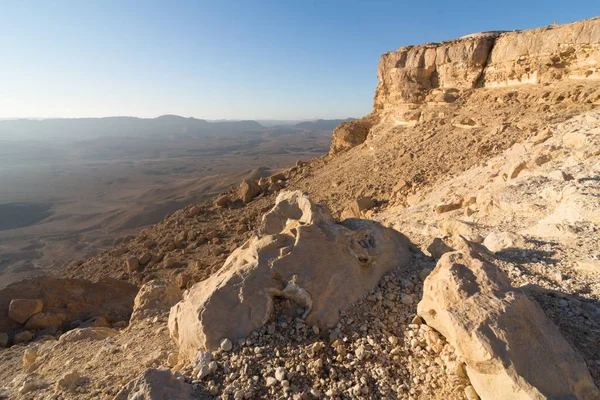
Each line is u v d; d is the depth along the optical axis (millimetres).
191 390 4164
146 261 22641
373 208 19172
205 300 5047
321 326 4965
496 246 7371
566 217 8094
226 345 4633
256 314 4941
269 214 6555
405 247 6949
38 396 5062
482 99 25188
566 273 5719
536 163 12719
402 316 5148
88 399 4594
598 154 11039
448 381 4070
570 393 3268
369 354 4539
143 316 8898
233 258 6426
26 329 11898
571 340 4117
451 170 18922
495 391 3471
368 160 26828
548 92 20844
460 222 9555
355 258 5777
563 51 21625
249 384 4164
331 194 23891
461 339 3678
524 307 3861
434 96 28844
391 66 32688
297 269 5352
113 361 6047
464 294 4062
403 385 4176
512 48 24562
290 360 4496
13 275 46969
